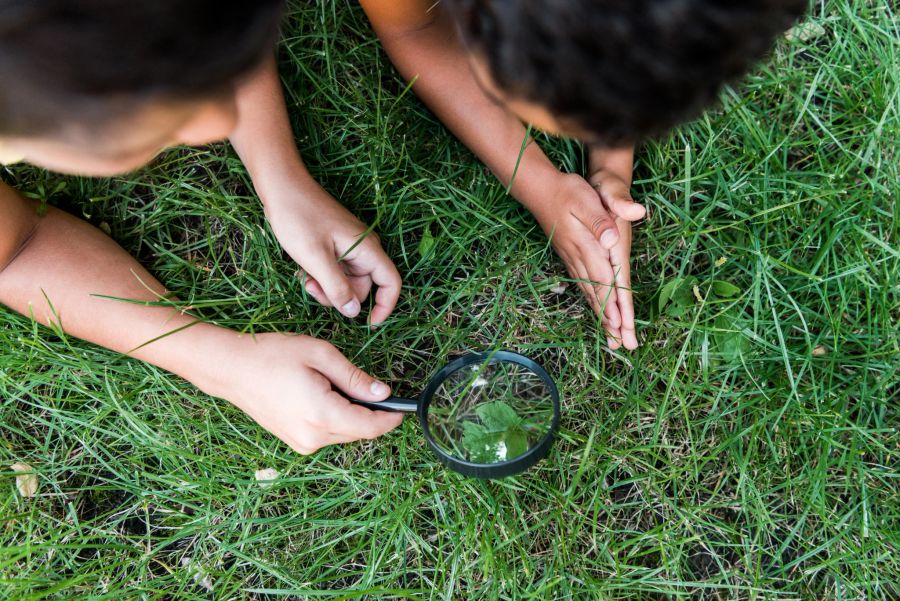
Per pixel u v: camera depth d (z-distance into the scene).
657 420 1.42
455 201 1.54
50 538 1.47
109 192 1.57
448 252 1.55
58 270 1.41
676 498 1.44
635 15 0.74
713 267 1.51
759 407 1.45
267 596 1.45
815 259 1.50
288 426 1.35
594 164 1.53
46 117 0.82
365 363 1.50
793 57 1.61
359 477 1.47
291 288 1.52
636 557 1.44
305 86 1.61
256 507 1.45
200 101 0.85
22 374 1.51
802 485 1.43
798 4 0.89
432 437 1.25
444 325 1.52
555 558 1.40
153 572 1.47
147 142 0.89
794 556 1.44
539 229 1.55
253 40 0.84
